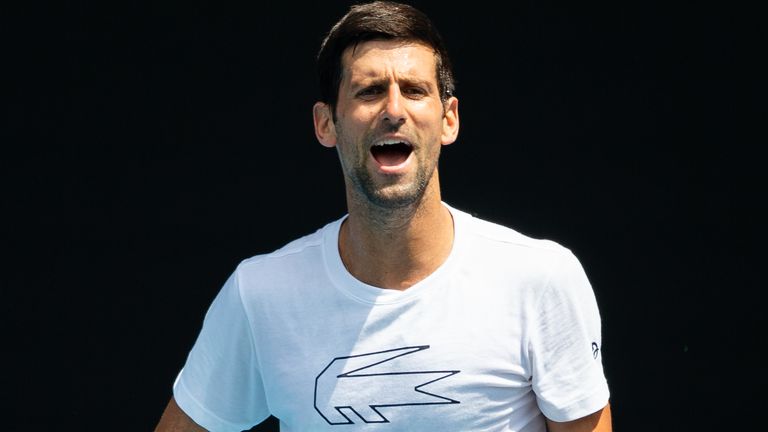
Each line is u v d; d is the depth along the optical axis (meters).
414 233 12.76
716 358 22.61
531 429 13.41
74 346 22.78
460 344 12.87
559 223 23.70
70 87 23.95
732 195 23.44
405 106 12.48
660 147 23.75
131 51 24.11
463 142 24.11
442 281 12.95
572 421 13.28
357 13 12.84
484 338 12.88
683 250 23.30
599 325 13.40
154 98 24.02
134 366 22.81
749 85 23.70
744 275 23.08
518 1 24.28
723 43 23.81
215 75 24.16
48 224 23.38
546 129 24.02
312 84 24.17
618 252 23.44
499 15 24.28
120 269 23.28
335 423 13.07
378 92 12.58
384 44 12.62
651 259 23.34
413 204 12.62
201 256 23.47
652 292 23.16
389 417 12.96
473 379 12.86
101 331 22.95
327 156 23.97
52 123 23.80
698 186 23.53
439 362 12.86
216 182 23.84
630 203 23.64
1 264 23.11
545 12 24.22
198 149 23.92
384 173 12.48
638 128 23.86
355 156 12.68
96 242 23.38
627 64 24.03
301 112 24.12
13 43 23.98
